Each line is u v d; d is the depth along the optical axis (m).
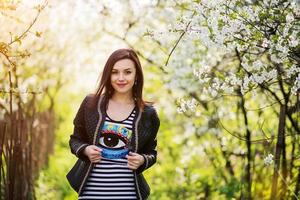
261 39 4.48
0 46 4.43
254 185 6.93
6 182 5.80
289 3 4.46
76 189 4.11
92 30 9.20
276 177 5.57
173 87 7.64
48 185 8.48
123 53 4.19
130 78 4.17
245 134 6.82
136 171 4.09
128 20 8.07
